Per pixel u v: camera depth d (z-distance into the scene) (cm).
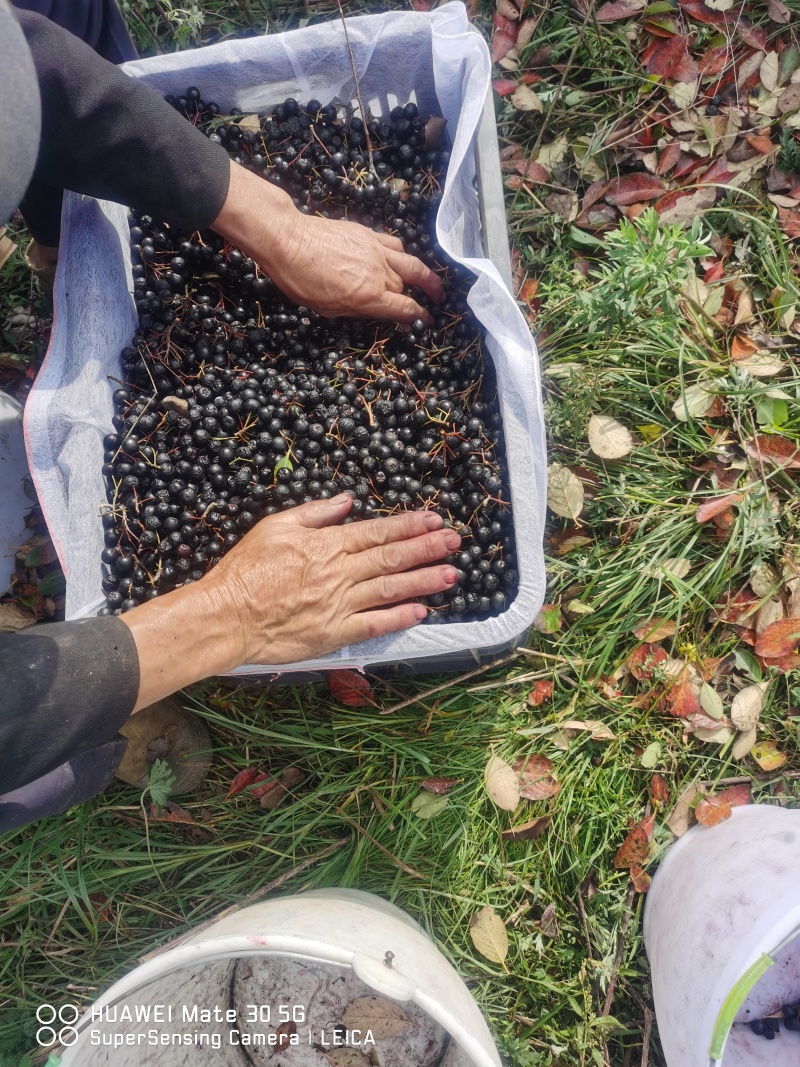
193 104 87
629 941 94
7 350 104
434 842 95
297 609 73
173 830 97
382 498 82
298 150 87
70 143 70
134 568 81
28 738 59
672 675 95
